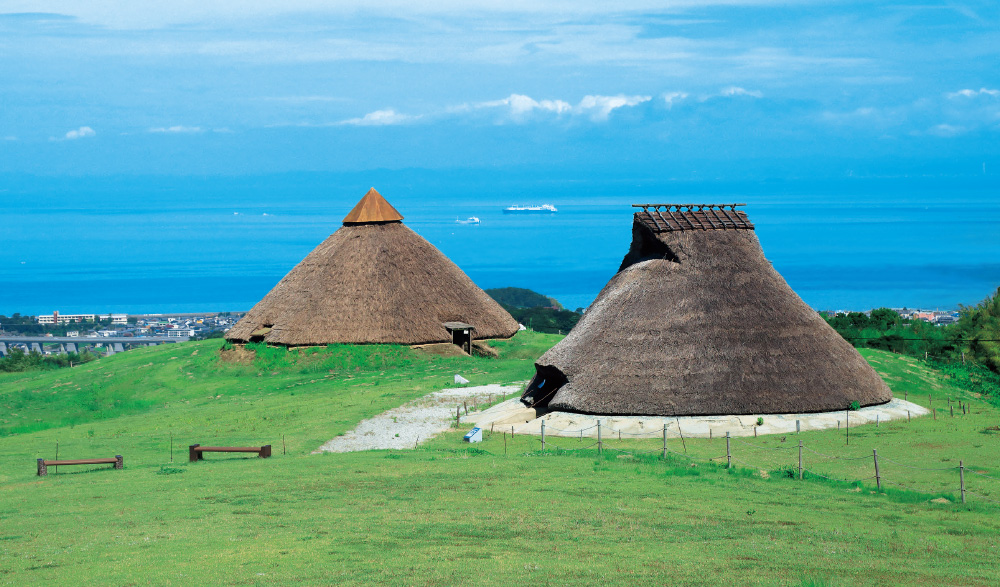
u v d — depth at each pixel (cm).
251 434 3391
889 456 2808
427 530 1731
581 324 3778
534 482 2292
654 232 3847
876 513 2003
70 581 1371
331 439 3238
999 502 2156
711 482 2344
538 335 6788
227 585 1340
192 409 4488
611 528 1770
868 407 3569
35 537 1709
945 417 3612
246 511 1927
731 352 3484
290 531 1723
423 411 3784
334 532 1711
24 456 3011
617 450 2916
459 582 1350
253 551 1555
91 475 2522
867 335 6344
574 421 3378
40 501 2112
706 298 3641
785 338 3559
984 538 1770
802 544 1669
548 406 3534
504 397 4091
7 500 2144
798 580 1384
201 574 1400
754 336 3538
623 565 1466
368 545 1605
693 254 3788
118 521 1842
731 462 2753
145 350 6975
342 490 2175
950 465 2652
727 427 3284
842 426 3353
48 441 3441
